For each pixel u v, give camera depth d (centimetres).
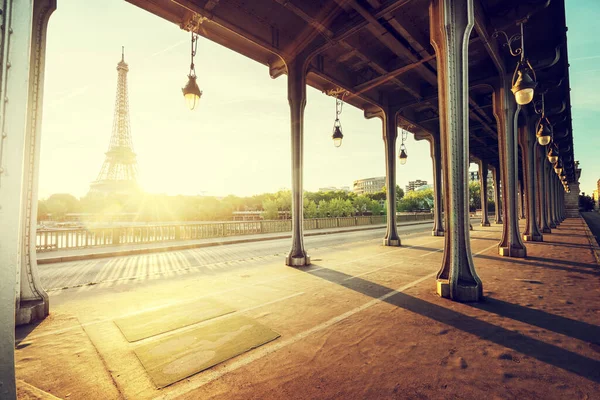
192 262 969
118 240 1380
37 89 461
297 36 850
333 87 1134
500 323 386
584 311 428
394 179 1330
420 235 1838
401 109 1310
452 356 298
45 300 442
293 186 885
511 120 947
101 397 241
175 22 686
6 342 129
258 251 1249
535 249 1071
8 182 136
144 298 540
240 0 711
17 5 144
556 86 992
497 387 243
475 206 7175
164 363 295
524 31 814
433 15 548
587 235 1539
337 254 1084
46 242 1144
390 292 546
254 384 255
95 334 373
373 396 233
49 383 263
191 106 674
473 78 1023
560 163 1911
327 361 292
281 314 434
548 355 298
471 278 501
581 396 229
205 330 379
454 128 515
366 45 920
